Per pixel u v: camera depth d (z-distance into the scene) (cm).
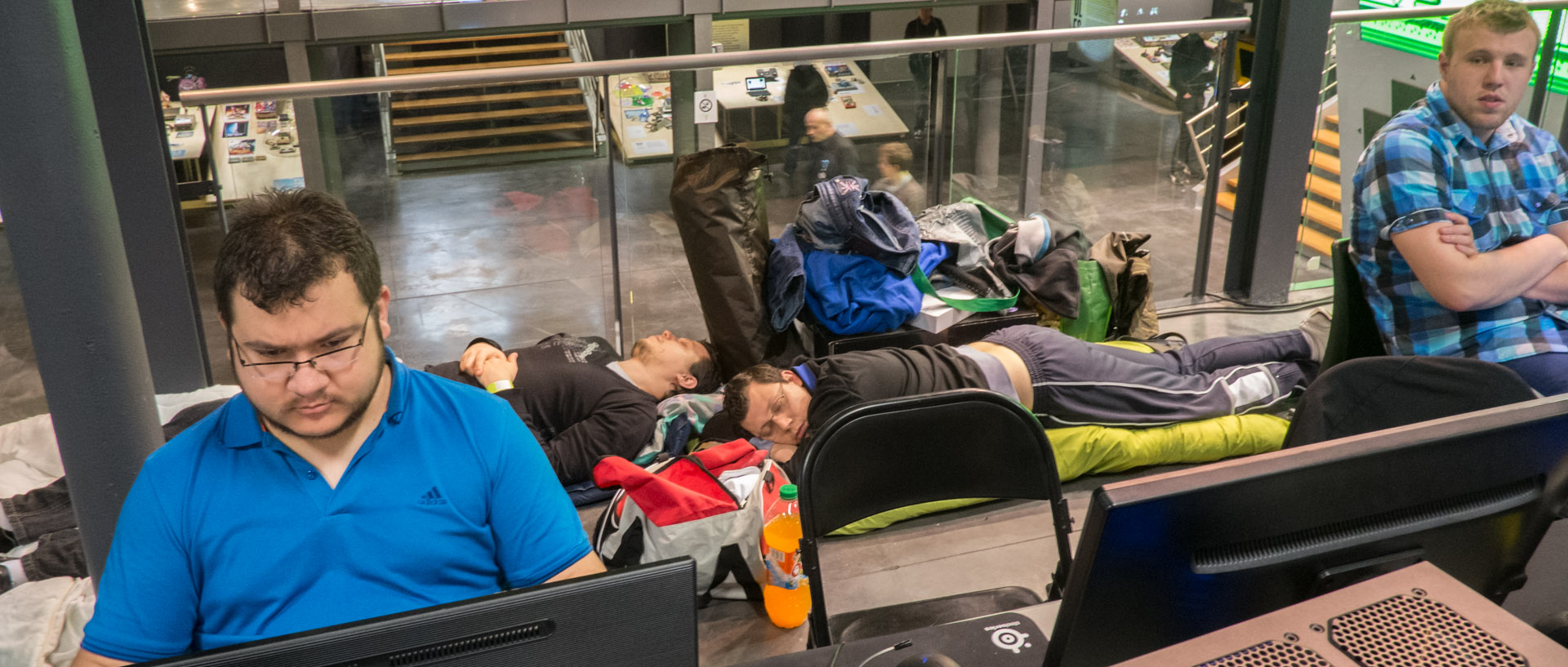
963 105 414
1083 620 95
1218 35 424
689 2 666
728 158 348
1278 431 315
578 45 702
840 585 262
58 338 166
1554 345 264
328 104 345
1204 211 458
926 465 183
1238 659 88
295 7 604
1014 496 189
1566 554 142
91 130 160
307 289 98
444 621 89
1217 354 344
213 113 333
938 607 193
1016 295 378
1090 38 411
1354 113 441
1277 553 99
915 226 368
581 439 308
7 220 159
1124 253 393
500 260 392
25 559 251
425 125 360
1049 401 298
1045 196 441
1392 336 280
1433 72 442
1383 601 94
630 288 412
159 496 110
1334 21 419
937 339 366
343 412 107
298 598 113
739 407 297
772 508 248
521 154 376
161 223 334
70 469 177
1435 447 101
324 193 107
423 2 621
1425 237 261
